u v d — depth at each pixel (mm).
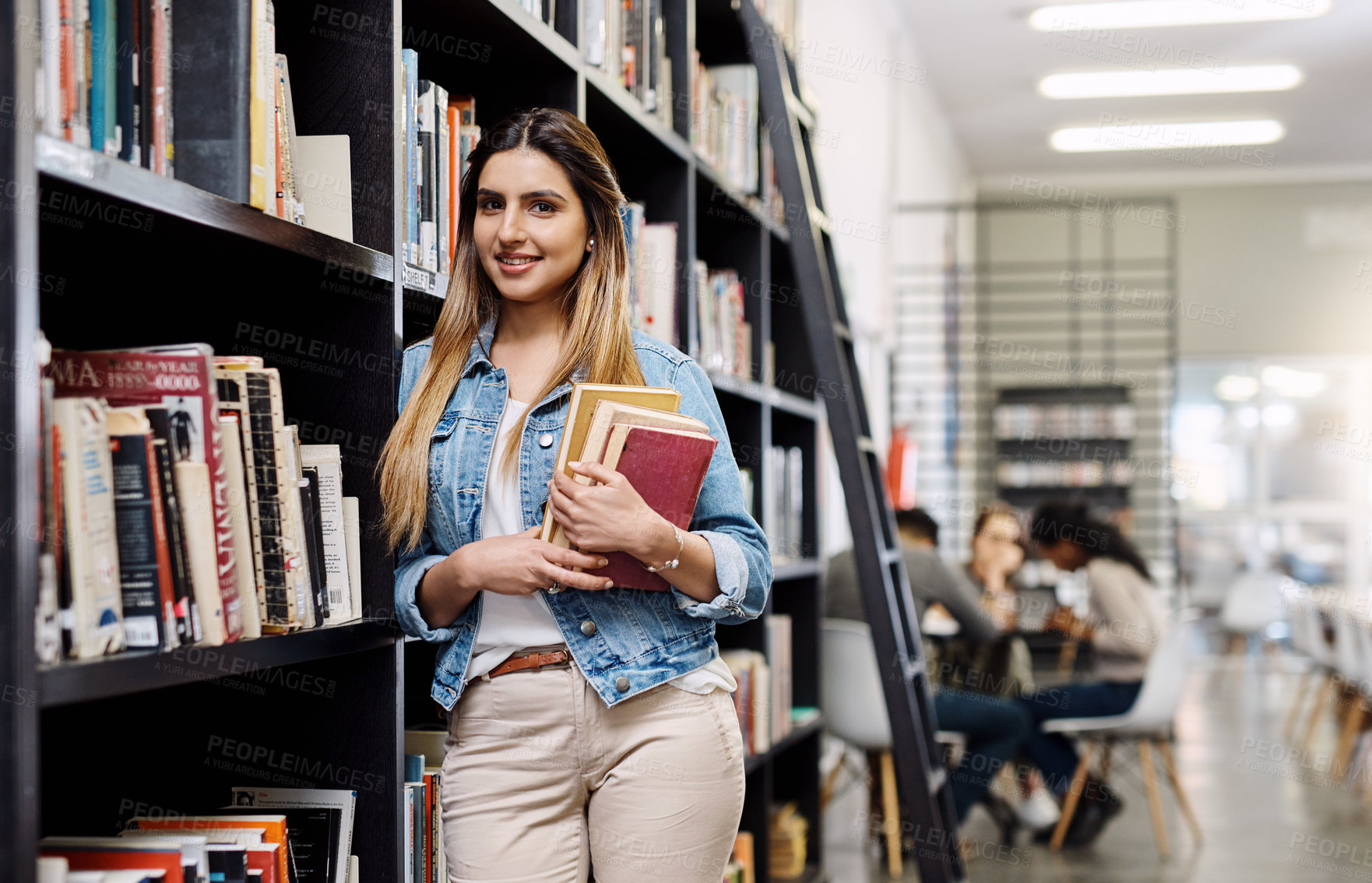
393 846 1482
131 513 1062
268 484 1267
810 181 3586
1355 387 11086
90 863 1109
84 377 1147
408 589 1439
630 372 1458
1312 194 11250
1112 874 3926
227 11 1199
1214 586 11188
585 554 1334
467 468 1457
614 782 1413
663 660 1414
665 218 2648
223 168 1195
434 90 1662
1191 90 9133
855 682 3957
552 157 1431
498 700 1419
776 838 3541
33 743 908
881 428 7254
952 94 9227
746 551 1440
